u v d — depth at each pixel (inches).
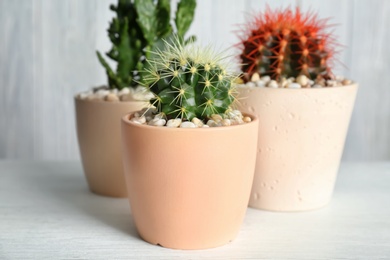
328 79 25.7
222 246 21.6
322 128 24.1
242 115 22.9
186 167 20.3
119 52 27.1
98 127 25.6
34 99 38.2
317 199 24.9
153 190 20.8
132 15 27.3
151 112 22.3
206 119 21.5
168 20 27.2
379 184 28.0
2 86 37.8
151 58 26.7
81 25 37.4
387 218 24.1
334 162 24.9
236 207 21.3
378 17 37.9
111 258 20.6
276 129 24.1
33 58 37.7
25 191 26.9
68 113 38.5
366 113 39.0
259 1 37.2
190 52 22.1
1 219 23.8
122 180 26.0
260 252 21.1
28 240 22.0
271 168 24.5
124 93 26.5
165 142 20.2
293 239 22.2
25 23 37.3
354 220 23.9
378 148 39.4
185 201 20.6
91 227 23.1
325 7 37.7
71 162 31.3
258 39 25.4
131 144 20.9
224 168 20.6
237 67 26.7
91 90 27.8
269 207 24.9
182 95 20.9
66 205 25.3
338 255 21.0
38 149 38.8
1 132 38.4
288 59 25.1
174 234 21.1
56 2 37.2
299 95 23.7
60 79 38.0
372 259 20.7
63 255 20.8
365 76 38.5
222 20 37.4
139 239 22.1
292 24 25.7
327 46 28.5
